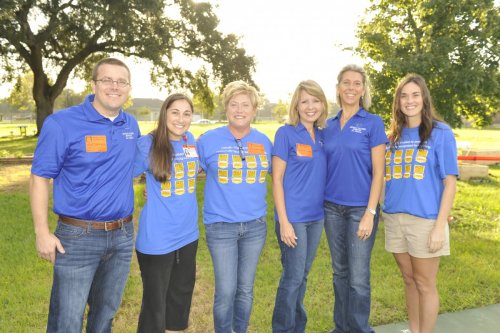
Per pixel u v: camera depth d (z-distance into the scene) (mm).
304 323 3330
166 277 2811
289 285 3125
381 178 3037
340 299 3303
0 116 96438
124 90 2572
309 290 4227
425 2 7121
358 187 3082
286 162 3066
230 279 2947
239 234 2959
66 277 2535
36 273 4527
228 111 2928
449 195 2908
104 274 2730
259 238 3039
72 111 2521
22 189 10133
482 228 6609
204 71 22312
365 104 3172
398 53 7875
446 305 3816
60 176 2545
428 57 6961
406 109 2998
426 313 3033
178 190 2801
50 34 20125
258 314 3691
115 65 2543
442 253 2967
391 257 5141
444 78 7336
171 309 2945
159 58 19297
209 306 3938
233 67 20125
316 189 3096
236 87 2914
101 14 16703
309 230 3166
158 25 19406
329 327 3480
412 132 3041
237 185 2930
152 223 2754
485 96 7910
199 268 4859
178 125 2742
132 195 2754
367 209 3027
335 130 3141
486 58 7355
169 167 2707
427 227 2965
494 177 12445
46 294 4004
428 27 7410
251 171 2953
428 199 2955
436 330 3391
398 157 3068
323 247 5598
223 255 2936
